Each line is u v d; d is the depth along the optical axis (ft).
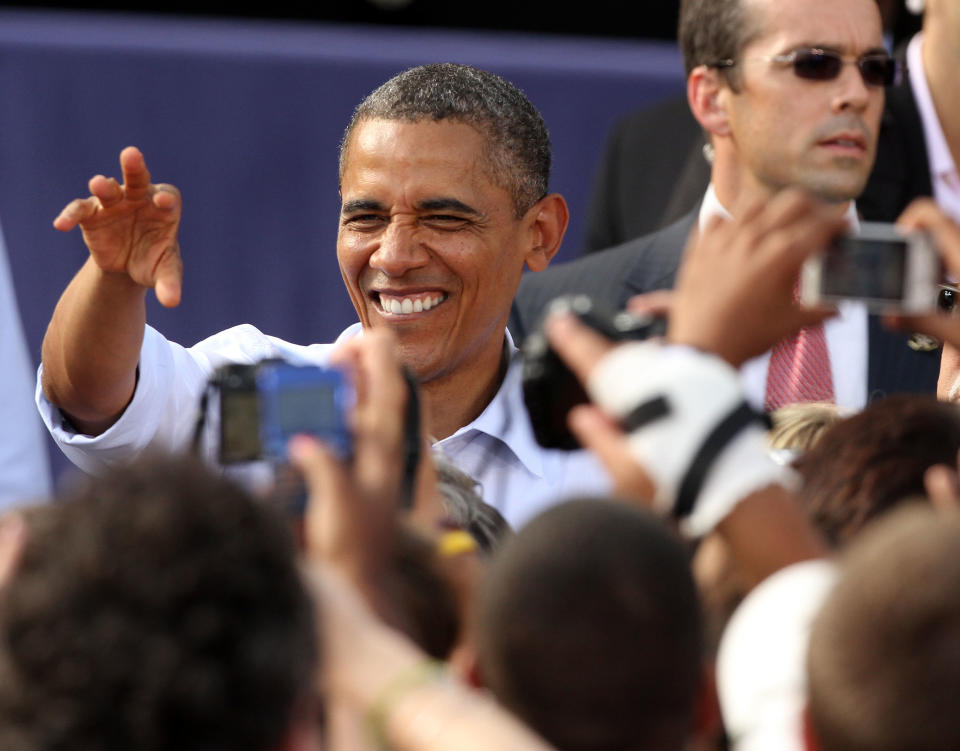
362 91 65.26
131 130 63.41
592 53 68.95
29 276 62.54
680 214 54.19
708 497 17.84
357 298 38.42
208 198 64.18
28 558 15.11
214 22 68.08
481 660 17.56
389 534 17.12
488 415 38.93
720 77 43.60
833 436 25.52
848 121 41.81
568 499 17.92
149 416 34.83
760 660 18.54
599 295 45.73
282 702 14.93
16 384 45.75
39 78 62.64
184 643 14.52
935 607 15.07
